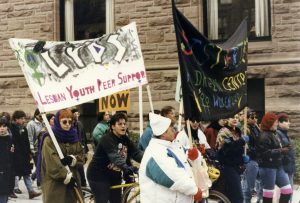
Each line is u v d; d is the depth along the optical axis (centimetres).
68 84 726
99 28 1725
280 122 888
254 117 995
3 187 888
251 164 911
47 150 635
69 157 634
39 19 1756
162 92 1576
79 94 737
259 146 839
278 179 848
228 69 730
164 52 1584
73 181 646
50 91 704
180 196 498
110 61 784
